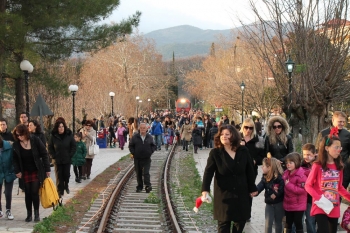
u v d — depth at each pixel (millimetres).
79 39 21016
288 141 9281
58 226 9797
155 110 93375
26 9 18250
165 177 17344
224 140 6746
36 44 19891
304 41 14891
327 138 7055
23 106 24359
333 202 6996
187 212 11688
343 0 14625
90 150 16797
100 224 9594
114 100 52062
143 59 72312
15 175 10195
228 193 6703
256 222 10328
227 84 36781
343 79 15891
